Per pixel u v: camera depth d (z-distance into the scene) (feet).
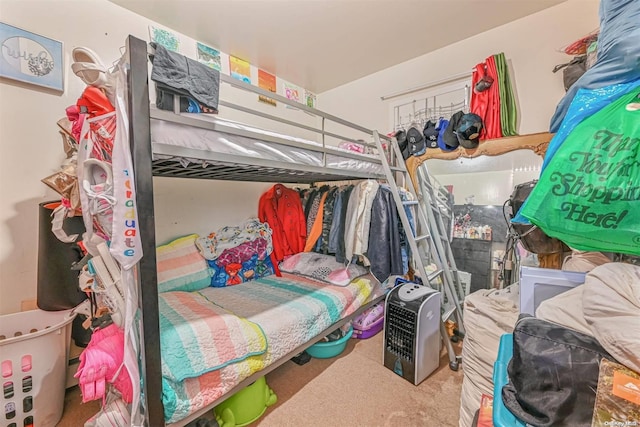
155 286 3.15
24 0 4.99
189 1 6.06
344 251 7.41
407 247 7.64
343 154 6.13
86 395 3.37
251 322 5.02
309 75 9.82
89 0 5.72
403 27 7.11
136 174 2.91
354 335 7.85
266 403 5.17
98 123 3.02
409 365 5.90
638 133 2.14
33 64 5.10
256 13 6.49
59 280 5.06
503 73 6.84
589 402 2.18
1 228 4.96
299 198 9.62
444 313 7.06
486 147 7.19
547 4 6.27
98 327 4.42
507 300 4.71
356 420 4.91
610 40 2.49
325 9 6.40
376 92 9.68
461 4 6.27
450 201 8.08
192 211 7.81
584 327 2.81
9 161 4.98
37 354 4.50
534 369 2.43
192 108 3.52
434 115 8.39
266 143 4.50
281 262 8.95
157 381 3.24
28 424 4.42
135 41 2.90
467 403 4.38
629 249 2.38
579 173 2.34
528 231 4.57
